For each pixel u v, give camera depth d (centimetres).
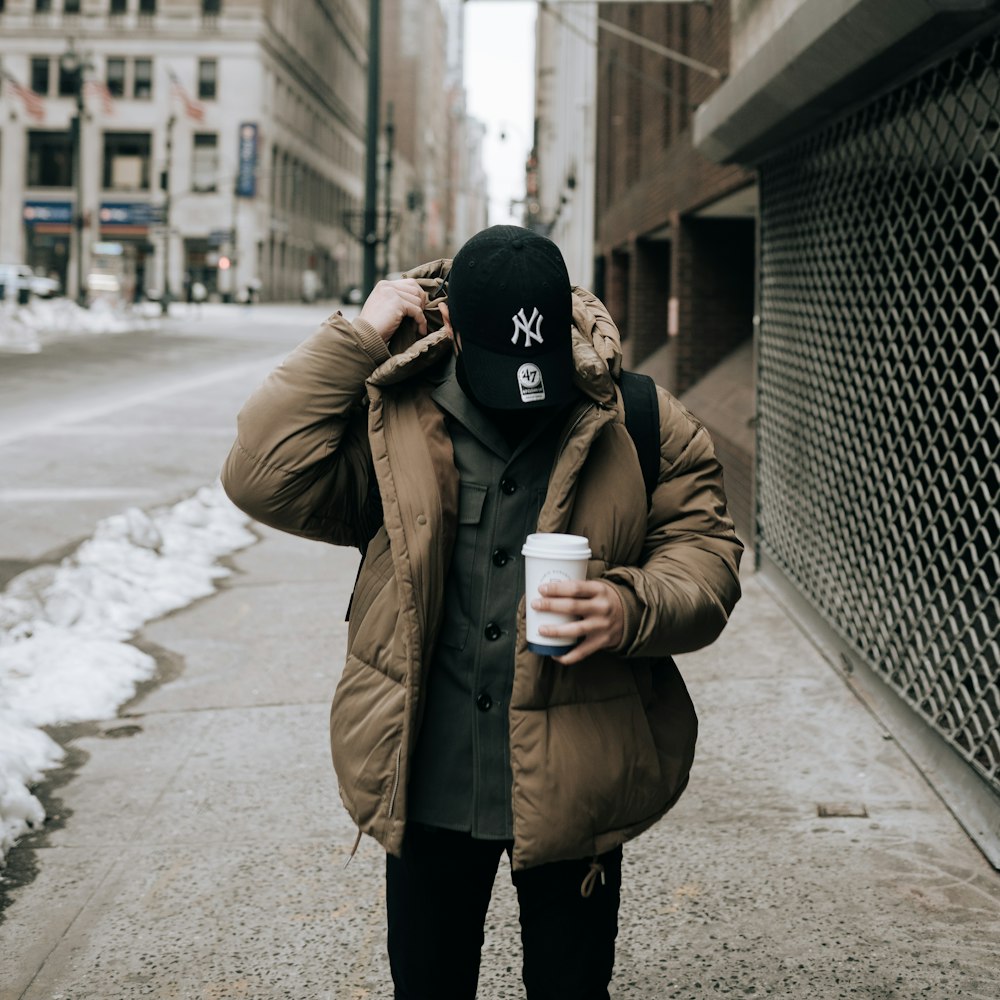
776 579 737
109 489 1071
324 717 536
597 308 228
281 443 215
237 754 493
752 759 471
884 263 573
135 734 517
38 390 1864
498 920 355
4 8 6894
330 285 9875
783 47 557
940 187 489
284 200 7925
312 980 326
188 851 405
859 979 316
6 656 594
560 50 3428
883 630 529
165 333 3447
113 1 6869
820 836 402
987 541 430
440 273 237
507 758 211
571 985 219
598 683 208
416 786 212
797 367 707
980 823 400
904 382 535
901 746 475
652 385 224
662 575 208
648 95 1641
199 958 337
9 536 873
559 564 192
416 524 205
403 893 221
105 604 693
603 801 205
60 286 6962
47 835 419
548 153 4147
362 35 11450
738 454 955
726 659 598
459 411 211
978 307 446
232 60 6862
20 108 6931
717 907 357
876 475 564
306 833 419
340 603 739
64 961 336
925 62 475
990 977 316
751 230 1318
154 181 6969
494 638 210
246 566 849
